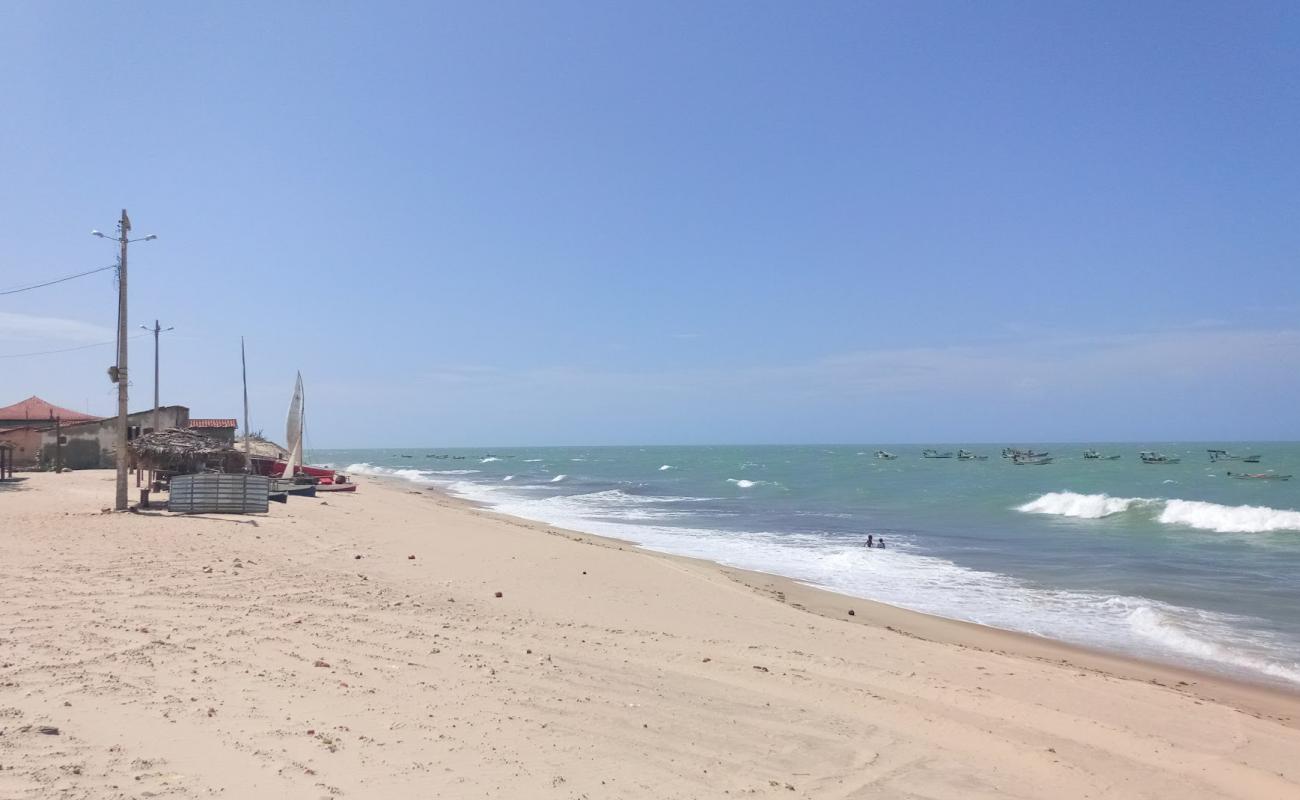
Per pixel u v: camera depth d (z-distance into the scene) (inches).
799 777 249.4
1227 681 468.4
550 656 364.5
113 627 341.1
